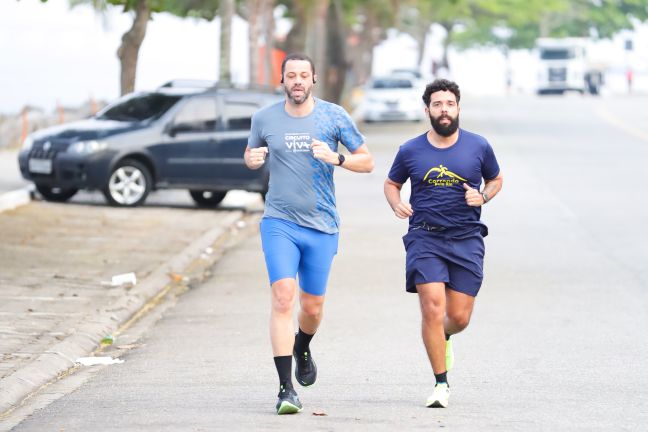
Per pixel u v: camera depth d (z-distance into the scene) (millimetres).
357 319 24969
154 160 44125
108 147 43375
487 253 34500
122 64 48938
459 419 16422
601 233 38500
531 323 24484
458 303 17672
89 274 30141
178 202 48656
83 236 36844
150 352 22047
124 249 34500
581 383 19016
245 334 23609
